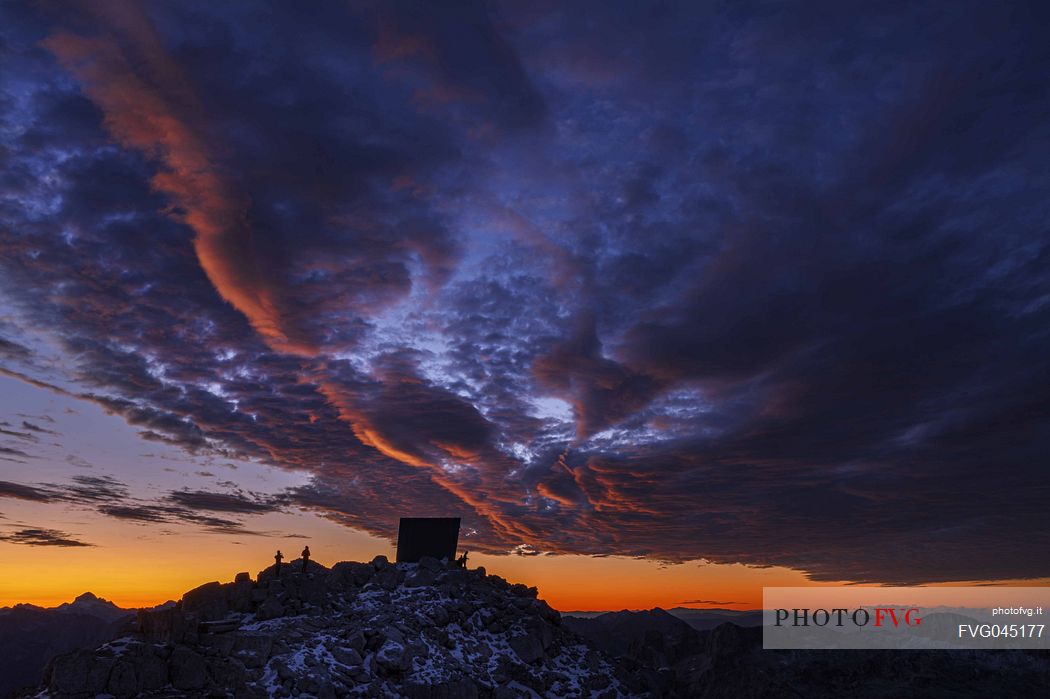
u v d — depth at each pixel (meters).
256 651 48.31
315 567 68.56
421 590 66.56
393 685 50.59
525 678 58.12
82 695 40.88
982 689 63.38
